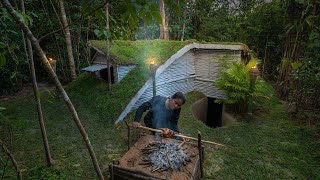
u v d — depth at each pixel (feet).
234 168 13.88
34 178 12.46
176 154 11.79
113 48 24.18
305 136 17.57
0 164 13.64
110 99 21.18
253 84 19.72
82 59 34.47
